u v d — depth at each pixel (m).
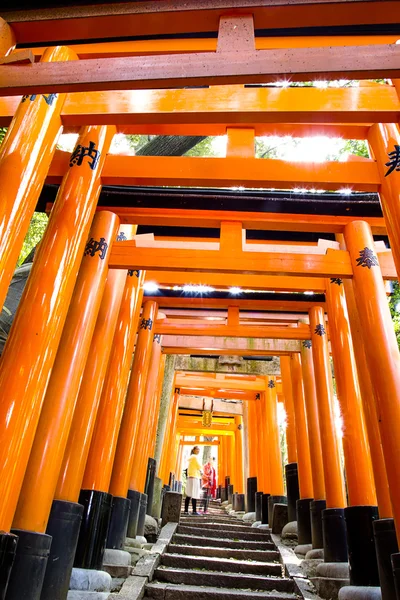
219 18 4.97
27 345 5.04
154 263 7.72
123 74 4.24
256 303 11.38
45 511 5.23
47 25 5.33
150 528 11.23
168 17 5.06
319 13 4.86
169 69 4.21
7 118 6.04
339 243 8.95
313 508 10.47
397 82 5.59
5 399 4.72
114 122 5.74
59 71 4.32
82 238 6.10
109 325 7.84
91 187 6.43
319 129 6.59
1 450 4.50
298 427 12.63
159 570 8.45
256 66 4.12
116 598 6.72
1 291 4.49
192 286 9.75
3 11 5.36
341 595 7.14
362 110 5.42
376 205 7.77
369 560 7.10
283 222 7.97
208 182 6.65
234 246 7.85
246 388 17.61
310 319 11.23
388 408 6.21
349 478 7.90
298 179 6.54
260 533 12.39
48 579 5.41
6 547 4.10
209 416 22.09
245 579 8.45
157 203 7.88
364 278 7.43
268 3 4.79
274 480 15.02
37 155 5.20
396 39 6.12
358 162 6.58
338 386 8.69
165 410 15.02
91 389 7.09
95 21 5.22
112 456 7.86
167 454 17.52
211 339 13.41
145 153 13.67
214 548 10.22
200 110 5.54
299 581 8.38
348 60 4.05
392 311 10.75
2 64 4.40
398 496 5.73
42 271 5.55
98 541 6.92
